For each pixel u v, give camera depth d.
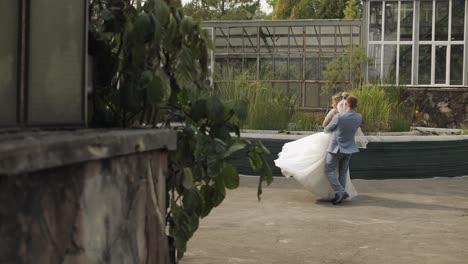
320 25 29.31
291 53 30.12
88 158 2.62
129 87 3.92
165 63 4.25
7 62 2.78
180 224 4.07
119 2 4.16
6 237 2.17
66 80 3.30
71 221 2.58
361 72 28.34
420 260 6.53
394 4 28.39
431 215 9.47
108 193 2.91
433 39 28.16
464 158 15.07
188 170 4.09
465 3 27.81
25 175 2.27
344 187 10.65
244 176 13.72
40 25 3.03
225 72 16.89
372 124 16.17
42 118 3.07
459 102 27.31
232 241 7.23
